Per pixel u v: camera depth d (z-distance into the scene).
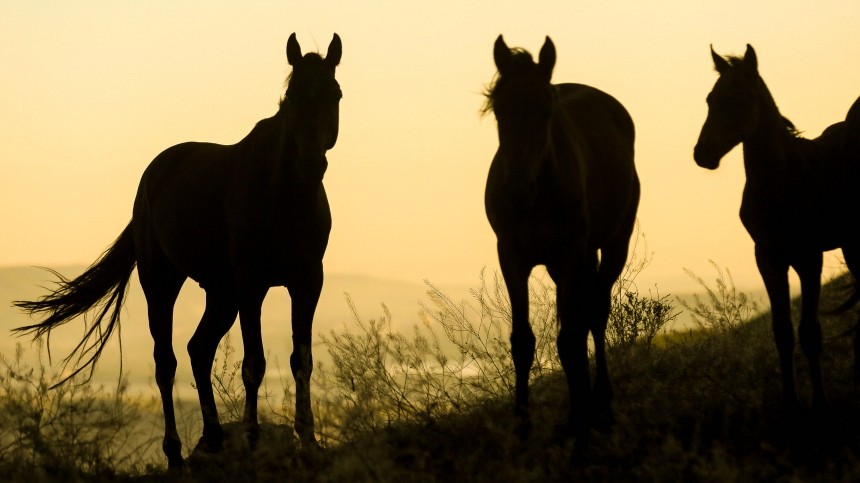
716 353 13.27
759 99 11.49
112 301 14.42
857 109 12.16
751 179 11.66
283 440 10.85
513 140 10.25
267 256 12.16
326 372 11.08
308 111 11.52
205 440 11.88
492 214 11.55
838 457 10.01
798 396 11.50
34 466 10.09
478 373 12.29
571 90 13.95
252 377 11.65
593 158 12.30
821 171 11.96
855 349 12.38
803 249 11.59
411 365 11.62
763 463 9.68
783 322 11.27
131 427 10.80
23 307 14.08
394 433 10.91
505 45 10.95
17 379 10.45
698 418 11.04
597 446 10.38
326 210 12.63
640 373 13.22
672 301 14.84
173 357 13.55
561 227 11.12
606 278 13.45
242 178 12.36
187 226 13.20
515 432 10.55
